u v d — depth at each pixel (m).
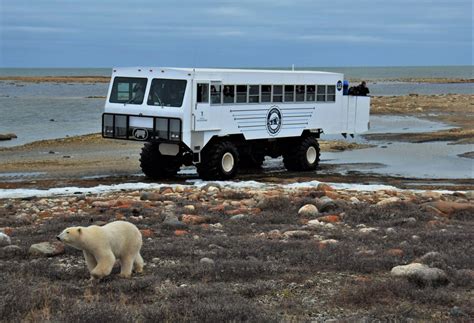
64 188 22.56
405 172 29.22
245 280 10.55
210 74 24.48
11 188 22.83
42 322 7.98
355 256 11.88
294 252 12.12
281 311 8.95
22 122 53.31
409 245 12.87
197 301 8.98
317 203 18.05
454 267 11.27
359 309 9.08
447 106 71.81
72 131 45.97
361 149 37.72
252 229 15.20
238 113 25.72
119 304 8.93
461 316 8.73
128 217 16.28
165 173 26.38
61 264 11.57
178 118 23.81
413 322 8.47
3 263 11.49
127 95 25.23
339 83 29.70
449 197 21.14
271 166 30.58
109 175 26.77
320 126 29.14
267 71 26.64
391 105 73.06
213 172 25.31
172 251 12.17
